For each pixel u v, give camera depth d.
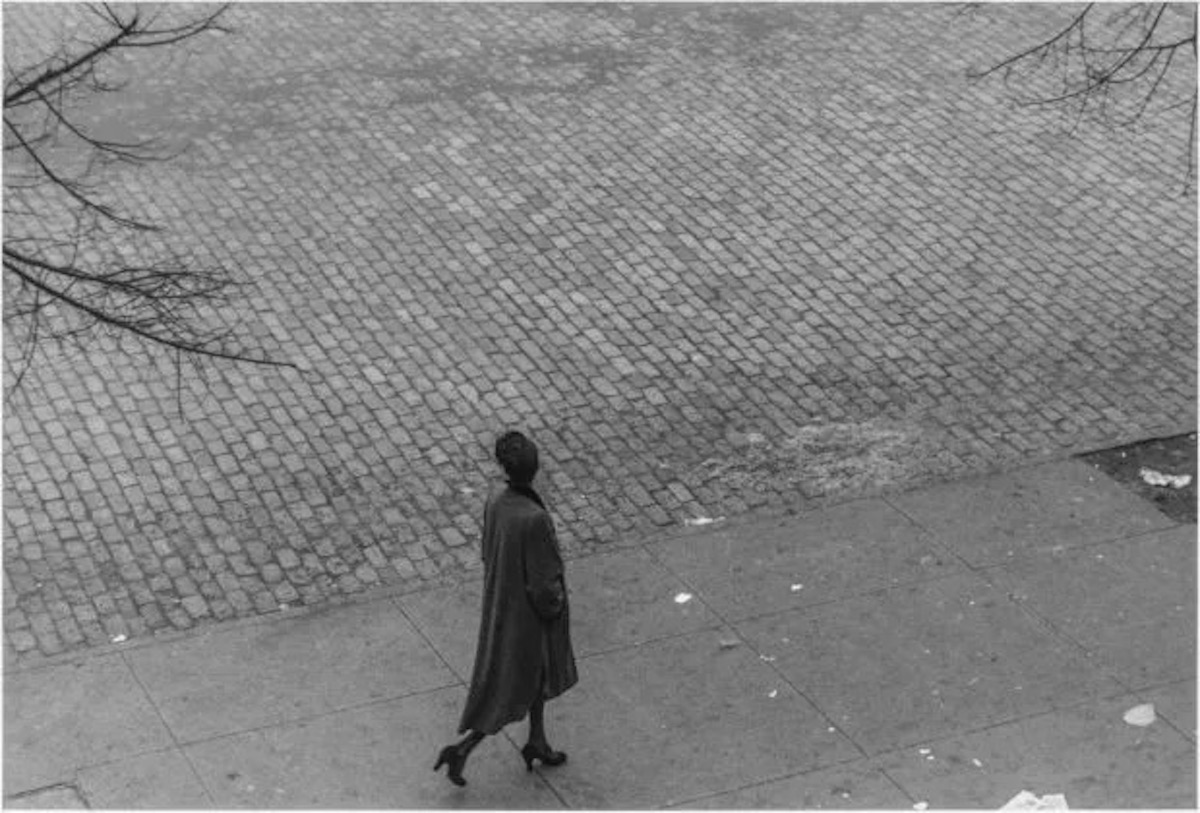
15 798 11.28
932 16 25.53
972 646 13.02
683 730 12.09
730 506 14.88
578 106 22.45
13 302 14.68
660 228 19.55
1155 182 20.95
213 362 16.72
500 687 11.20
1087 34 24.88
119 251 18.64
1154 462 15.58
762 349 17.31
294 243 19.00
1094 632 13.20
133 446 15.52
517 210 19.86
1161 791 11.48
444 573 13.94
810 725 12.16
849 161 21.19
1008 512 14.75
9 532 14.30
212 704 12.27
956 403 16.47
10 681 12.47
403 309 17.83
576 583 13.75
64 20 24.12
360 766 11.68
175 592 13.62
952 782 11.58
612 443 15.76
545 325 17.62
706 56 24.05
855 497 14.98
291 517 14.60
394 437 15.76
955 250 19.28
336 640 13.03
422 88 22.84
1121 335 17.72
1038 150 21.61
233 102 22.28
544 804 11.35
